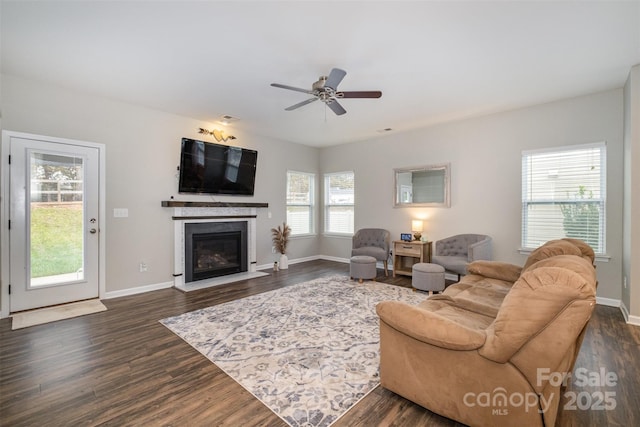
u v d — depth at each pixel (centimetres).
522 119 423
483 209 461
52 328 292
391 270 556
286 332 281
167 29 237
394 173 564
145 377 209
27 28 234
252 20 226
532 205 420
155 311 339
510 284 289
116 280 396
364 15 220
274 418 169
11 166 323
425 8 212
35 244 340
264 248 583
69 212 362
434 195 515
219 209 501
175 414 172
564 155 396
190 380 206
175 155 453
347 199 649
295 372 215
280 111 435
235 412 174
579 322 127
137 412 174
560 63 293
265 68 303
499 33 243
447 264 430
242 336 273
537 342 134
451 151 492
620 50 269
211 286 446
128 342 262
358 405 179
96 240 380
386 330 184
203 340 265
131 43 258
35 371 217
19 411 175
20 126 327
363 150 614
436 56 279
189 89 356
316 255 690
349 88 351
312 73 314
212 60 287
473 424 153
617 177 356
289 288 434
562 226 397
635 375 212
